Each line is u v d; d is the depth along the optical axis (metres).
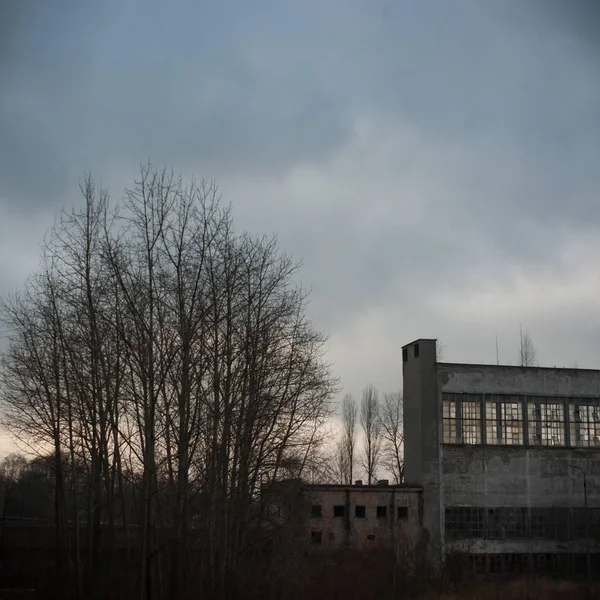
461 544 54.62
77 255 38.81
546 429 58.56
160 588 34.09
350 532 52.91
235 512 35.72
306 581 40.66
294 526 38.75
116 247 36.84
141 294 35.81
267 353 37.78
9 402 41.25
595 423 59.53
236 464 36.06
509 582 50.44
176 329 35.41
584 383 59.94
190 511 34.97
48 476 49.31
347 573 45.19
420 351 58.03
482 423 57.62
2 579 48.28
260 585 36.91
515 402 58.56
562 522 57.22
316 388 38.72
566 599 44.72
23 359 40.84
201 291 35.91
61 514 42.69
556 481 57.75
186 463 33.75
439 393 57.44
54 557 46.62
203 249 36.66
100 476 39.19
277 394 37.47
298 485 38.50
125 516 37.47
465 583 48.25
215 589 34.94
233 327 37.41
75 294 38.72
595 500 58.16
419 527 54.38
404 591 45.12
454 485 56.06
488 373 58.47
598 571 56.78
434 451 56.31
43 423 41.38
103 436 37.72
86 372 39.47
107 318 36.38
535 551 56.19
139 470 37.75
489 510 56.22
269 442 37.78
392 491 54.62
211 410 35.31
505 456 57.28
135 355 34.16
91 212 40.53
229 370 35.78
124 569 37.12
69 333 39.59
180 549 34.59
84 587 39.75
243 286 37.75
